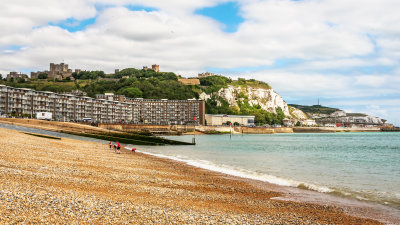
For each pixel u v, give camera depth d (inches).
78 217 582.9
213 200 944.9
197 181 1311.5
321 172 1823.3
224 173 1640.0
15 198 624.1
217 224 653.9
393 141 7027.6
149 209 709.3
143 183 1136.8
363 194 1170.0
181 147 4124.0
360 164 2349.9
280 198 1059.9
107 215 620.7
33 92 7682.1
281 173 1738.4
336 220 804.6
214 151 3452.3
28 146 1838.1
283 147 4598.9
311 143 5979.3
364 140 7568.9
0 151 1418.6
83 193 791.7
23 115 6924.2
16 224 503.8
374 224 783.7
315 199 1061.1
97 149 2549.2
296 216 816.3
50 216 562.9
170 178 1333.7
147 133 6879.9
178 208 775.7
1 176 861.2
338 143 6082.7
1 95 6835.6
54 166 1240.8
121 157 2089.1
